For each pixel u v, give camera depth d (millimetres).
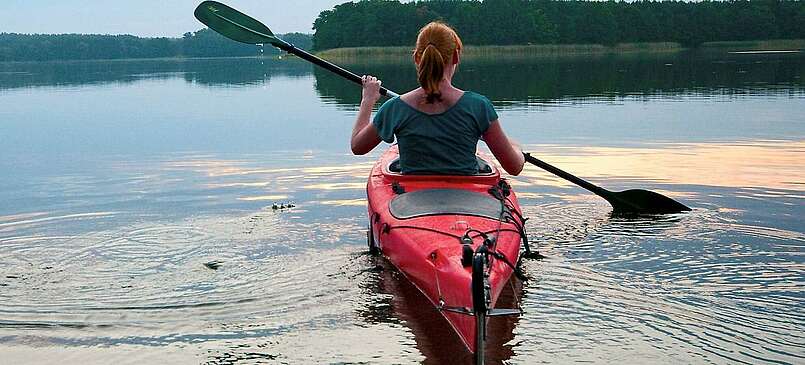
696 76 21516
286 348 3254
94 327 3496
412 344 3271
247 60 67000
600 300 3734
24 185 6863
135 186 6766
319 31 63688
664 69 26266
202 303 3785
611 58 40906
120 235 5066
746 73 22359
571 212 5633
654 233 4980
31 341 3350
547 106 13625
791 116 11078
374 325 3488
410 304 3740
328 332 3416
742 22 60812
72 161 8258
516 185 6559
